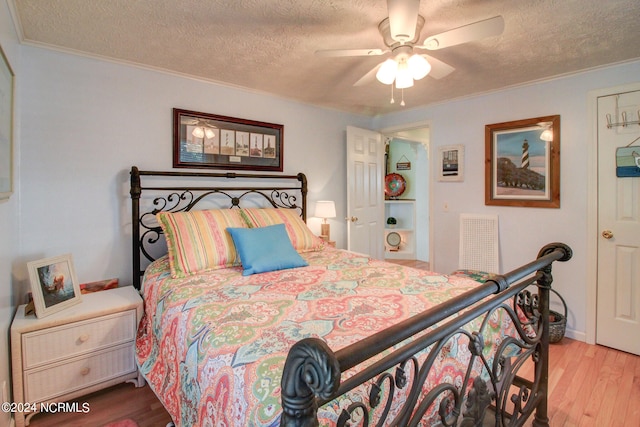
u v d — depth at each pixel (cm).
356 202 380
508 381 129
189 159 270
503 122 305
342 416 73
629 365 229
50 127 212
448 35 156
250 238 219
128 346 200
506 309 127
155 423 171
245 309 144
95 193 230
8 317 167
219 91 287
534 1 162
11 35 172
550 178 279
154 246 254
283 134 331
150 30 192
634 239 243
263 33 196
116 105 237
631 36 200
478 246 323
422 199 563
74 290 198
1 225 155
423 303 150
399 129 391
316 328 124
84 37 200
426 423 108
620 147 246
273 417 84
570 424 173
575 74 262
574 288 270
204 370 114
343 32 194
